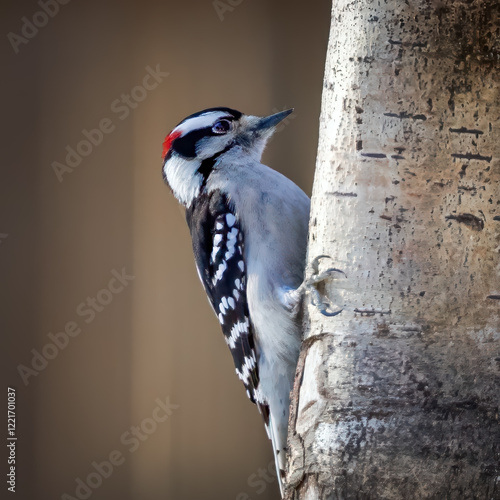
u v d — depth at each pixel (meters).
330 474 4.91
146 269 11.76
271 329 6.64
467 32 5.04
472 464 4.76
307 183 11.70
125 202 11.79
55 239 11.73
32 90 11.83
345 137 5.21
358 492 4.82
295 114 11.80
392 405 4.86
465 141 5.02
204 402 11.73
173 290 11.75
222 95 11.90
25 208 11.73
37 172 11.77
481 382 4.86
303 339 5.60
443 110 5.04
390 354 4.93
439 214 5.00
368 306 5.03
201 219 7.32
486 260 4.96
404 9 5.09
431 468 4.76
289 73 11.88
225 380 11.73
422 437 4.80
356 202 5.12
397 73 5.09
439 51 5.05
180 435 11.70
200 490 11.67
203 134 7.56
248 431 11.74
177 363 11.74
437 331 4.92
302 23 11.91
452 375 4.87
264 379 6.81
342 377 5.00
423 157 5.03
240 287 6.98
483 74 5.04
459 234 4.98
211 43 11.94
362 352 4.99
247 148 7.56
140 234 11.77
